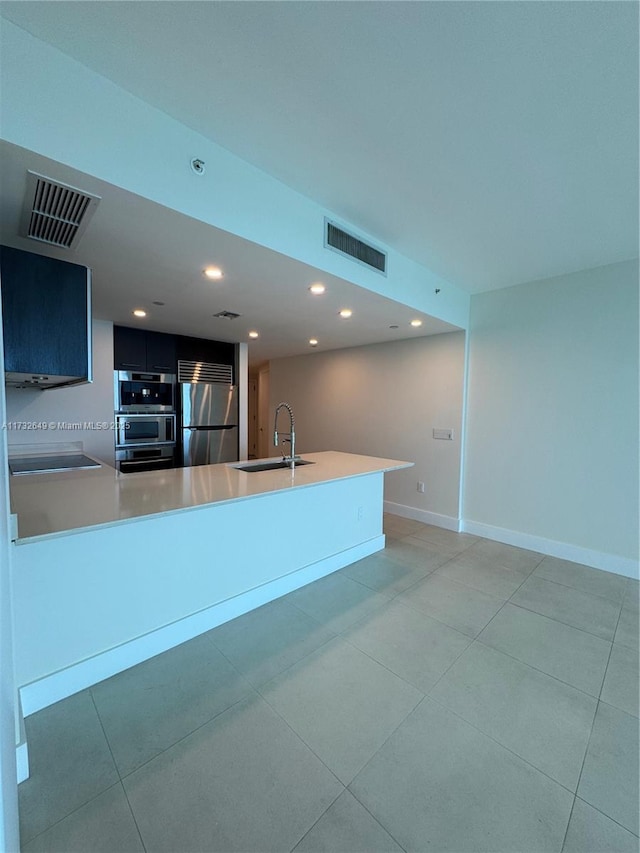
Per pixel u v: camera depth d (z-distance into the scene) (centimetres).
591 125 155
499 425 370
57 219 167
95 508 177
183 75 135
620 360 297
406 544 361
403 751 142
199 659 192
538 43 121
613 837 114
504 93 141
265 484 239
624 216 227
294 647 203
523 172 188
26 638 158
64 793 125
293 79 136
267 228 194
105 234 181
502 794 127
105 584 179
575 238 257
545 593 266
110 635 182
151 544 194
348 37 120
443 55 126
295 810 121
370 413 487
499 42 121
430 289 324
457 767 136
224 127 161
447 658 195
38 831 113
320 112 152
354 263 247
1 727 73
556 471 334
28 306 175
